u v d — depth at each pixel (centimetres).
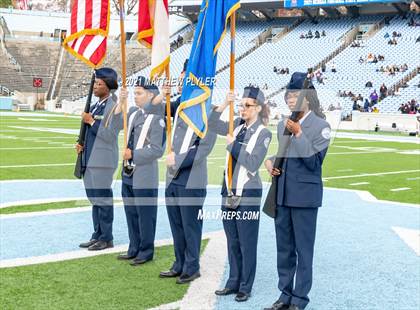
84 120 650
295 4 4316
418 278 599
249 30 4872
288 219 487
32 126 2816
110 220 681
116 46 3484
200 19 507
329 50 4244
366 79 3850
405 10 4262
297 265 490
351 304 518
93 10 652
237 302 513
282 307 491
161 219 858
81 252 662
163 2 555
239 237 521
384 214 945
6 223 791
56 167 1383
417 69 3741
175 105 575
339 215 927
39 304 485
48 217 837
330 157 1903
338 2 4144
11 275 564
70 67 4981
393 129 3366
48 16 5512
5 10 5412
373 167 1650
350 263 651
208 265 625
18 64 5097
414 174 1505
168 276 575
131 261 630
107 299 504
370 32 4269
